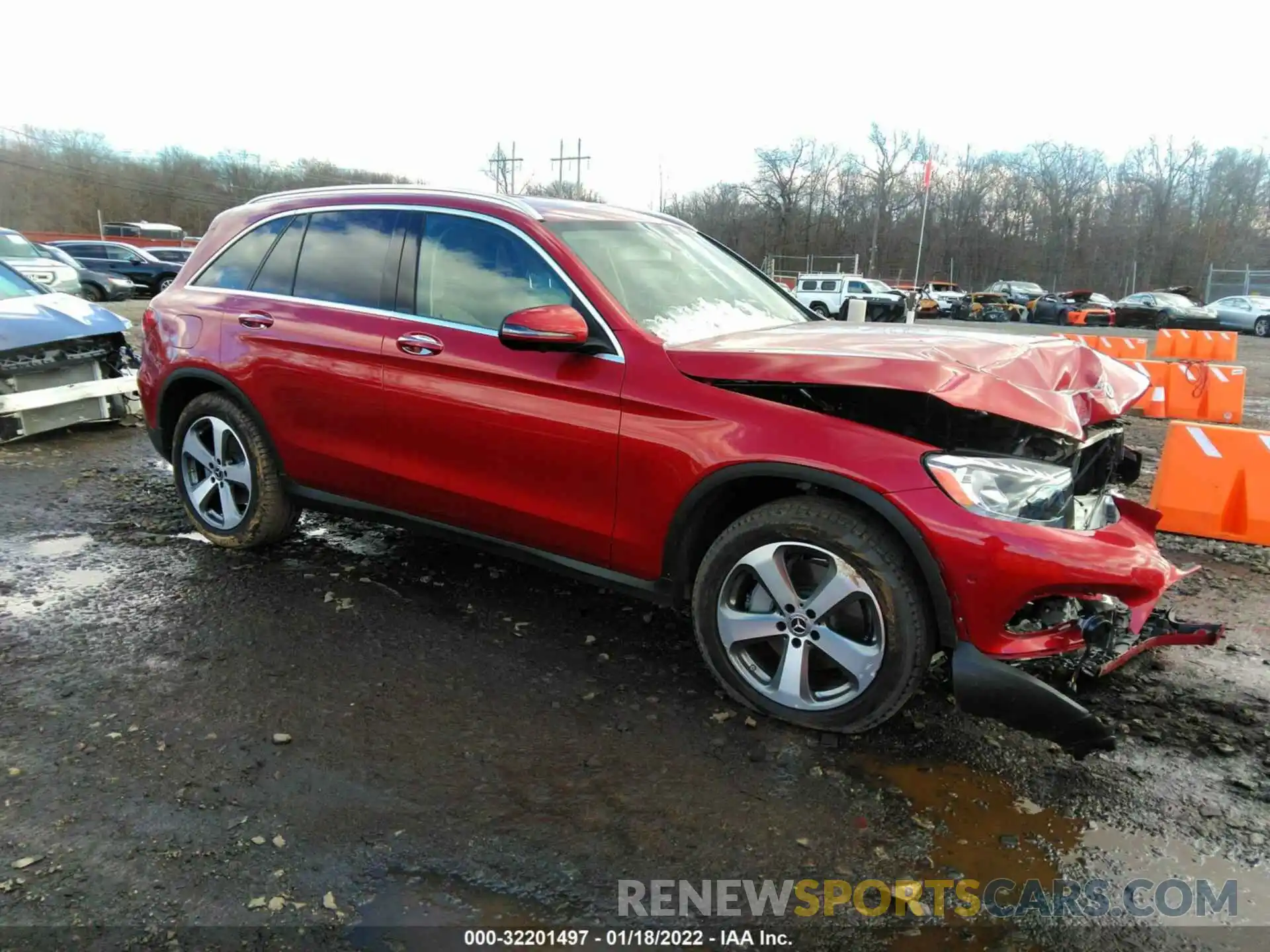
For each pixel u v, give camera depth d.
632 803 2.49
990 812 2.49
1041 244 64.62
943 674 3.22
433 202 3.57
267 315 3.91
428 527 3.63
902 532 2.54
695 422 2.83
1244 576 4.54
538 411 3.14
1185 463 5.22
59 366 6.67
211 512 4.36
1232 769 2.71
